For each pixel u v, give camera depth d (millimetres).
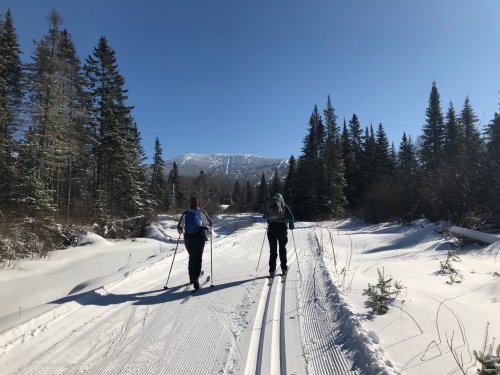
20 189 19547
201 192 47000
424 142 46938
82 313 5539
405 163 53344
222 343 4426
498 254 9461
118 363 3973
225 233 29016
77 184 32188
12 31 28172
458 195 15531
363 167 50125
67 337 4660
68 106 26109
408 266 8328
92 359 4066
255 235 17594
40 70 23906
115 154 30047
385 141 50531
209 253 11273
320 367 3693
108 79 31094
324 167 44188
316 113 48188
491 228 13398
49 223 19672
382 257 11039
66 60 27984
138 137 40094
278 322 5004
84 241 21031
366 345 3775
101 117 30188
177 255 10227
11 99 26484
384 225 22188
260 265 9195
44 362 4008
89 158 30312
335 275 7320
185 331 4828
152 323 5133
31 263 15281
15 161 22594
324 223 32375
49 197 20359
